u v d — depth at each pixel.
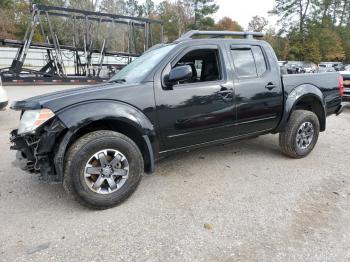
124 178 3.16
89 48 13.71
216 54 3.82
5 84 11.67
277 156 4.78
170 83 3.30
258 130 4.24
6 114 8.02
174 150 3.59
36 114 2.86
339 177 3.97
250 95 3.97
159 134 3.36
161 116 3.33
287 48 48.53
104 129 3.24
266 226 2.81
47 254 2.41
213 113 3.69
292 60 48.78
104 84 3.58
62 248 2.49
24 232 2.71
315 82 4.67
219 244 2.54
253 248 2.49
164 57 3.46
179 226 2.81
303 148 4.61
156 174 4.03
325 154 4.95
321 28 48.66
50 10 12.73
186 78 3.16
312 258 2.38
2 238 2.62
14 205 3.18
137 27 14.42
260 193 3.48
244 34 4.31
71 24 14.65
